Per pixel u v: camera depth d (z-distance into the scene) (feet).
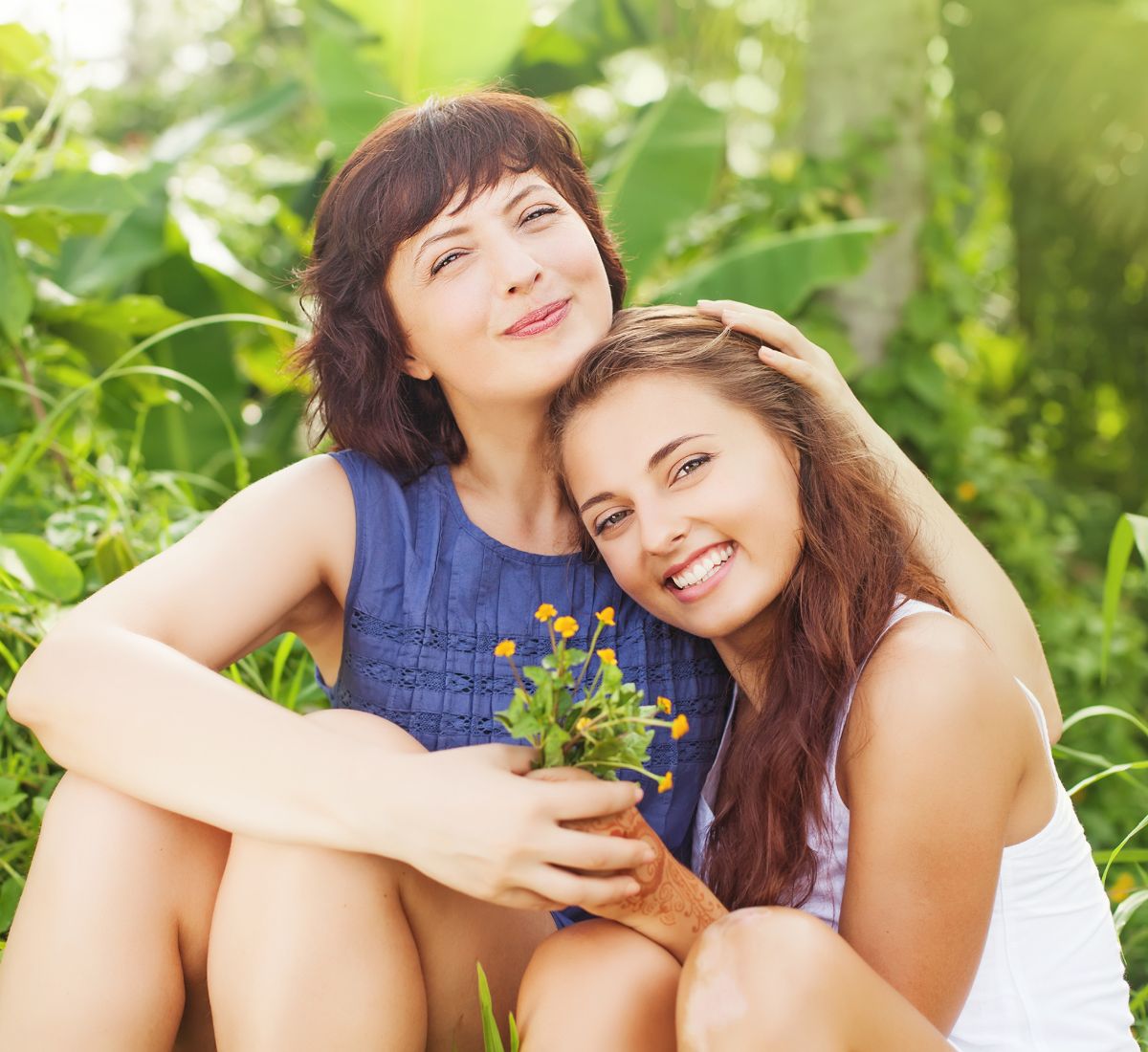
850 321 16.05
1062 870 5.11
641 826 4.51
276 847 4.46
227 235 16.29
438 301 5.53
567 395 5.39
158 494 8.86
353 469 5.94
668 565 5.18
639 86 23.94
